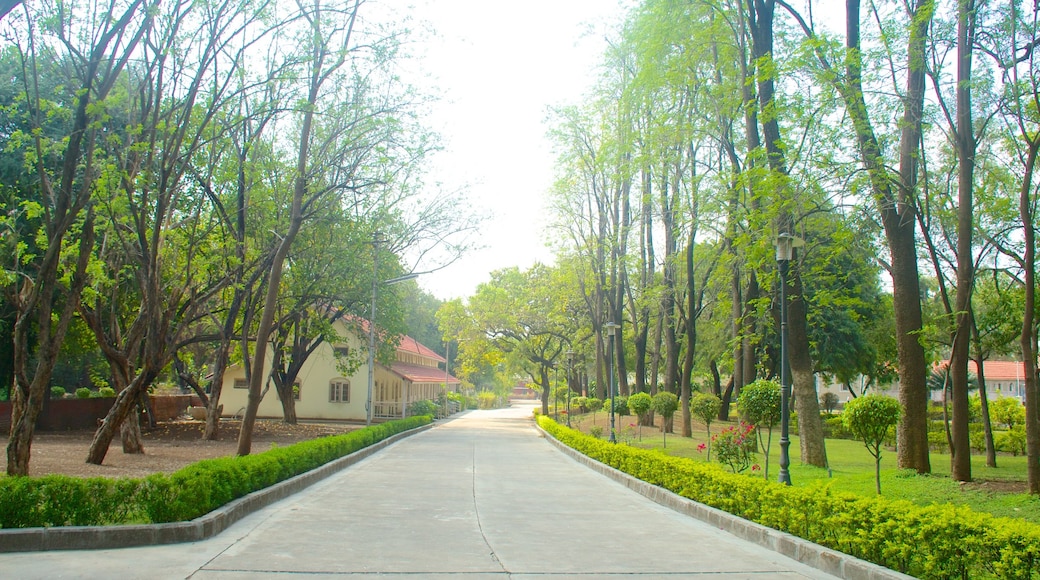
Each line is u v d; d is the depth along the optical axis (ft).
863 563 23.72
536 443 100.07
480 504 40.32
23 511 26.27
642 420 107.24
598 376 138.72
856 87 47.21
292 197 66.95
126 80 50.42
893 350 121.29
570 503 41.86
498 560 24.97
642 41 69.51
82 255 40.60
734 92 64.59
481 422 168.55
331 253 83.82
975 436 79.77
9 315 74.74
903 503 25.02
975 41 46.68
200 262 56.59
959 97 47.44
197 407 135.74
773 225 51.44
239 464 36.78
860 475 50.88
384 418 150.92
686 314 105.29
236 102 55.98
